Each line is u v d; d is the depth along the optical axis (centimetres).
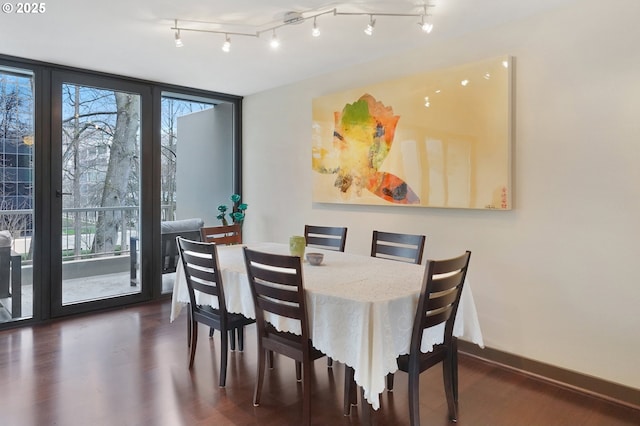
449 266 199
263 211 487
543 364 270
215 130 544
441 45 315
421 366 204
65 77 378
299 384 261
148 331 353
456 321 228
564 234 258
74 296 397
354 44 322
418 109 323
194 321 281
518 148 276
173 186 511
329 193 398
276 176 468
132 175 429
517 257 279
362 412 216
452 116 303
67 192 388
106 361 291
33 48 330
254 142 496
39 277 371
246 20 276
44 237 372
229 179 522
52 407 229
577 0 248
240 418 220
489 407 235
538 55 266
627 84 233
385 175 349
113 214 418
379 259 284
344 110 380
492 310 293
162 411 226
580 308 253
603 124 241
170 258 473
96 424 213
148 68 386
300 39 312
